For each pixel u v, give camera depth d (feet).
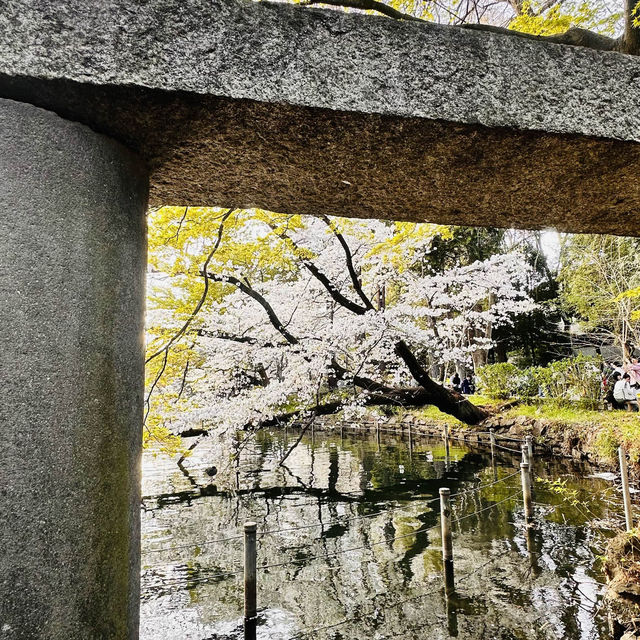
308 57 4.62
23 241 4.08
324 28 4.69
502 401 59.16
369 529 30.14
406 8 14.47
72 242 4.34
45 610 3.73
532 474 39.32
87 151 4.61
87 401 4.24
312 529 30.58
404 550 26.40
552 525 27.55
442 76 4.84
